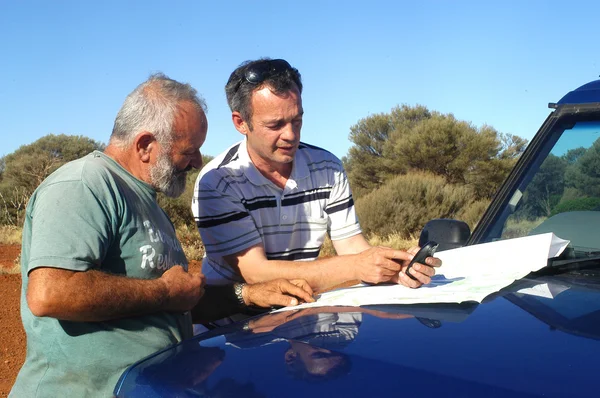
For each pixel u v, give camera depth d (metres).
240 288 2.79
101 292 2.12
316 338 1.79
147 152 2.44
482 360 1.51
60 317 2.10
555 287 2.11
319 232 3.24
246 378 1.60
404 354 1.58
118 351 2.24
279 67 2.82
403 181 16.81
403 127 24.14
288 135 2.87
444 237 2.84
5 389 5.29
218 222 3.02
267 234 3.12
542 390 1.35
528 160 2.97
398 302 2.06
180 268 2.41
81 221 2.14
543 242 2.35
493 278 2.24
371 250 2.60
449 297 2.04
